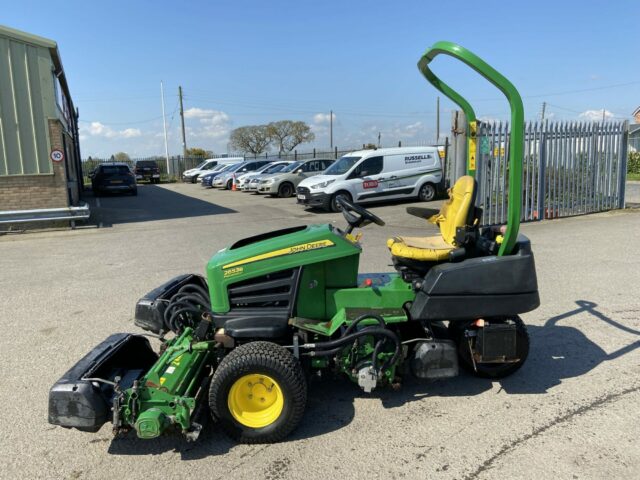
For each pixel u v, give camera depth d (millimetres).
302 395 3229
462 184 4145
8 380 4227
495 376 4086
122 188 23844
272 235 3871
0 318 5766
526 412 3582
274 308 3621
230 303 3590
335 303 3691
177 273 7637
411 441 3262
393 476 2910
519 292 3607
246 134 56281
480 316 3598
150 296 4340
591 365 4297
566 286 6430
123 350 3744
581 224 11117
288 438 3342
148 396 3100
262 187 20812
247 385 3287
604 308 5625
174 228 12375
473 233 3881
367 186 15492
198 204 18609
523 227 10984
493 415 3553
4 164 12406
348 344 3502
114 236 11367
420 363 3557
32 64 12320
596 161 12547
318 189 15062
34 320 5680
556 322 5273
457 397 3832
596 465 2951
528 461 3008
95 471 3045
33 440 3381
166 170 45375
